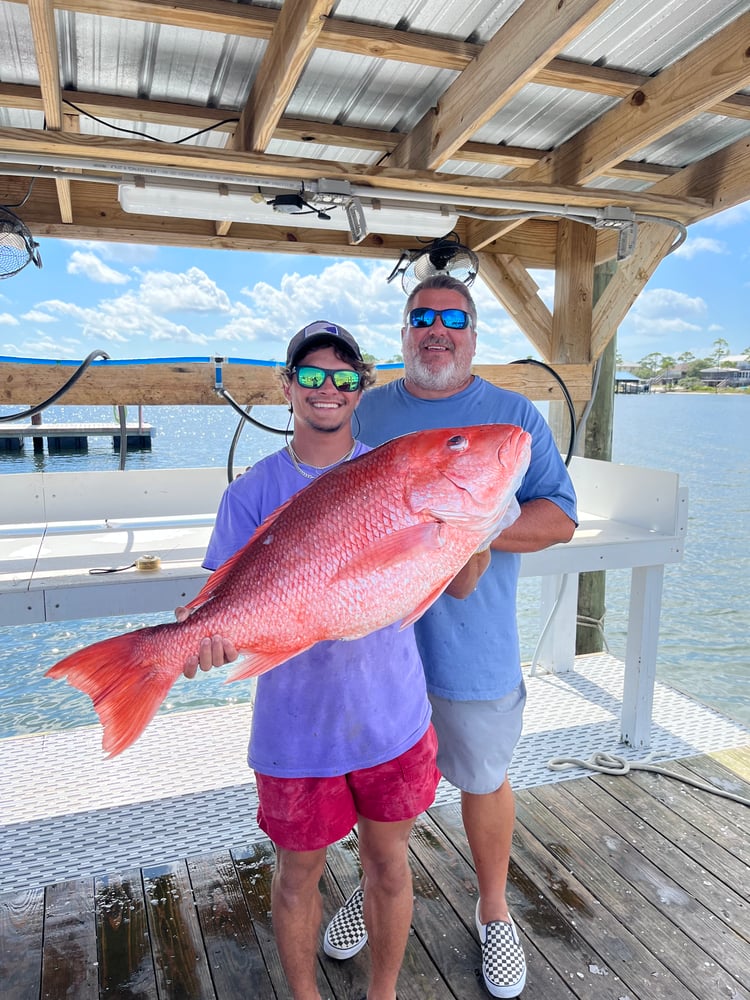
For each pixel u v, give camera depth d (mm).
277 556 1382
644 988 1994
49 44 2186
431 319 2090
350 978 2053
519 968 1986
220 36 2559
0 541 3324
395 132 3404
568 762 3250
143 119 3127
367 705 1606
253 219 3270
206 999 1957
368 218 3359
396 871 1687
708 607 7863
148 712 1405
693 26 2549
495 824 2078
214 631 1398
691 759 3307
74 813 2887
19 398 3354
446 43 2621
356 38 2508
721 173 3486
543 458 2123
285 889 1666
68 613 2588
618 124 3092
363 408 2244
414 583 1346
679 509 3375
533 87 2975
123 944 2162
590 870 2502
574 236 4262
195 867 2527
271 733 1619
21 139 2592
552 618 4328
